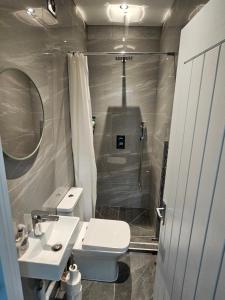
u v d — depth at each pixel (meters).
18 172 1.08
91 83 2.60
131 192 2.96
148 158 2.81
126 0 1.86
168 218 1.16
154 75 2.55
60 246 1.23
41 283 1.33
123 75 2.56
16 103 1.04
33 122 1.22
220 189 0.60
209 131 0.69
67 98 1.86
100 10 2.05
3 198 0.72
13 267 0.80
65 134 1.84
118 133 2.75
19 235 1.08
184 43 0.97
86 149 2.02
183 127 0.96
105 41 2.51
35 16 1.19
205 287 0.67
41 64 1.30
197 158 0.78
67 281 1.49
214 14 0.67
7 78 0.96
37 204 1.33
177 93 1.07
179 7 1.63
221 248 0.58
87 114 1.95
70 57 1.78
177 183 1.02
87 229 1.80
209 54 0.70
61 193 1.79
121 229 1.81
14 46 1.00
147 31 2.46
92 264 1.77
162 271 1.26
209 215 0.67
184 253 0.88
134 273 1.91
